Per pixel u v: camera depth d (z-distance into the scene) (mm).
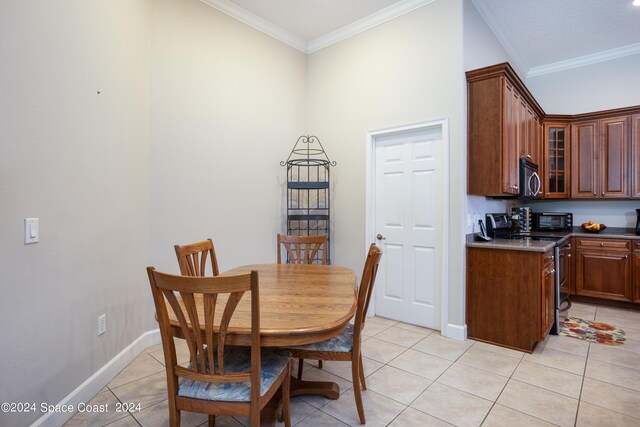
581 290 3955
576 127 4176
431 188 3086
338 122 3734
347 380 2207
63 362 1761
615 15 3322
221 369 1285
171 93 2771
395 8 3211
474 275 2857
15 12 1470
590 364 2418
